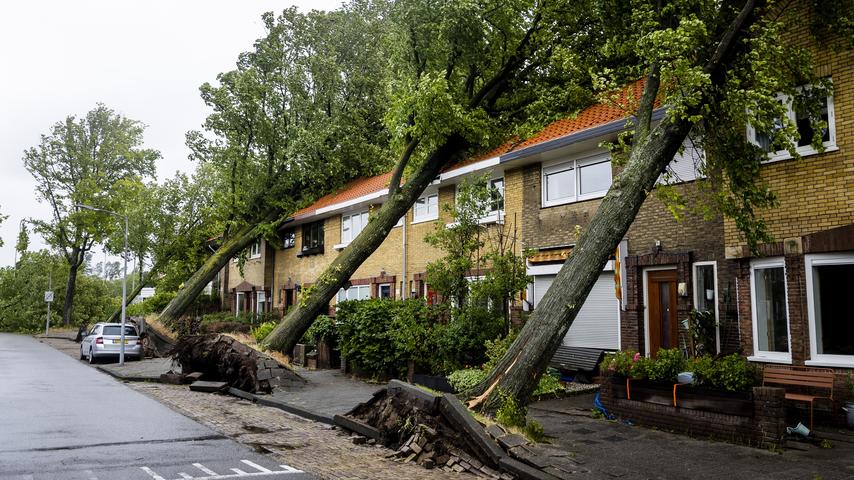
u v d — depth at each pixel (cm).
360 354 1728
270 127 2975
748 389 924
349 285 2670
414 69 1622
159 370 2147
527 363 900
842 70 1018
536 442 854
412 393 952
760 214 1108
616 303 1462
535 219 1686
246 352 1617
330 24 3083
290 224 3231
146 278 3719
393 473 774
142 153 5350
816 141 950
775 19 1038
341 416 1086
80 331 4144
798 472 723
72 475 746
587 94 1500
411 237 2253
